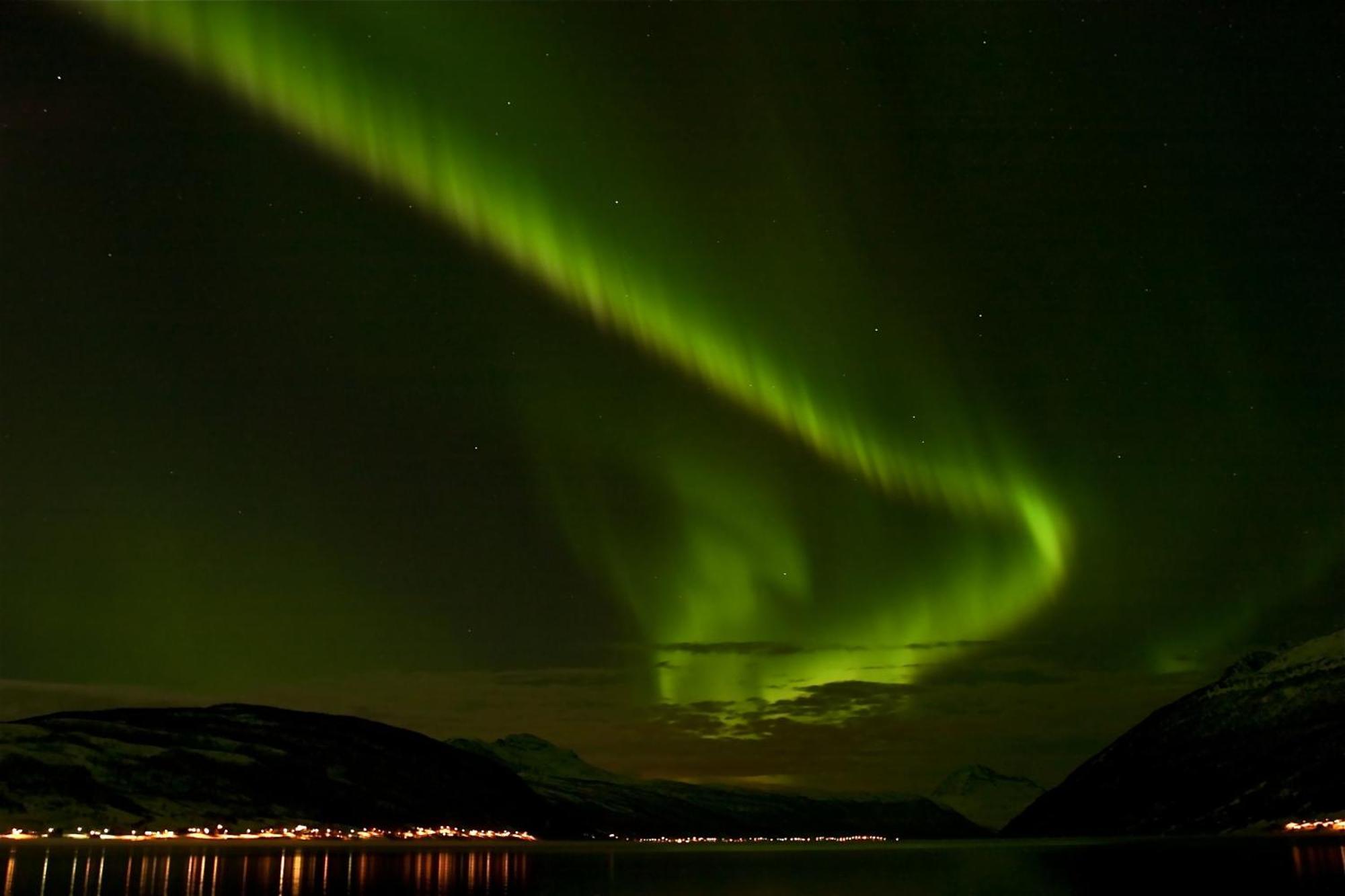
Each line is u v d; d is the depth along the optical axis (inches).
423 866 4468.5
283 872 3713.1
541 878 3816.4
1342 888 2888.8
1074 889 3260.3
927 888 3383.4
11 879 3142.2
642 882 3649.1
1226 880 3388.3
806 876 4158.5
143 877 3331.7
